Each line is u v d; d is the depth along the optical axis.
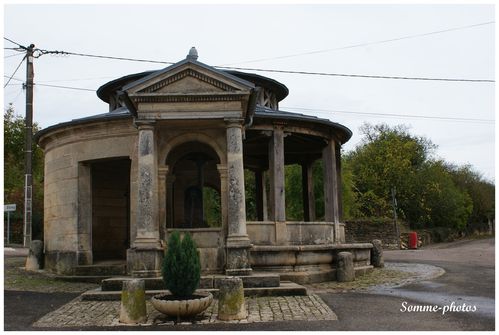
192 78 14.95
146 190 14.80
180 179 22.45
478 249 37.97
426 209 56.28
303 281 16.59
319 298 13.52
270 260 16.62
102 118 17.98
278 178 18.11
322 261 17.62
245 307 11.59
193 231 15.65
